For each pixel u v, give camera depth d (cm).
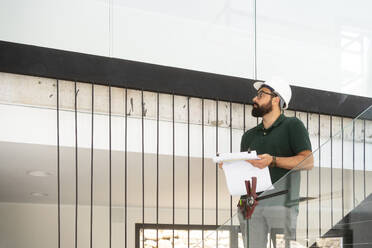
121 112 392
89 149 385
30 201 752
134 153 400
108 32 406
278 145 319
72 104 379
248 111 437
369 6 516
